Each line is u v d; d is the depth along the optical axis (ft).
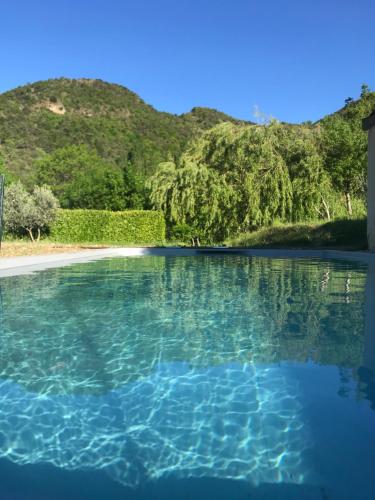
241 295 17.60
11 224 58.08
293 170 52.37
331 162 57.93
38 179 147.43
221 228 54.70
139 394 7.36
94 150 178.70
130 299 16.69
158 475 4.93
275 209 50.55
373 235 36.63
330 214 56.24
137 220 62.44
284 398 7.12
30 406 6.87
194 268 28.53
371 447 5.53
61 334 11.34
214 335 11.24
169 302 15.98
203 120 259.39
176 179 53.62
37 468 5.10
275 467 5.08
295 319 13.08
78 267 28.99
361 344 10.30
